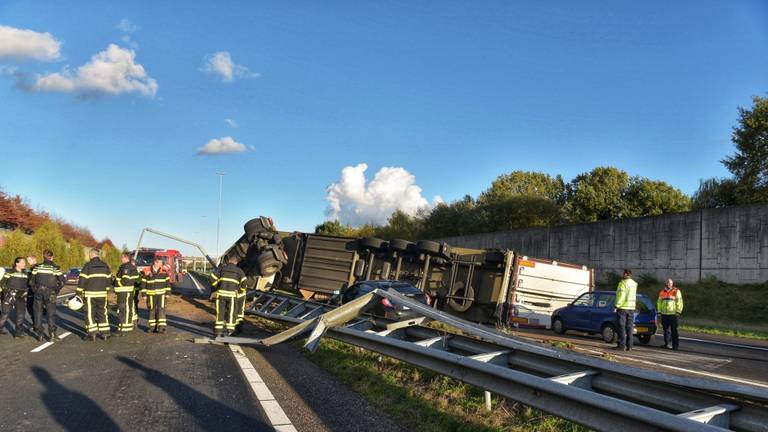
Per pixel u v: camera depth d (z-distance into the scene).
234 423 5.86
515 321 17.09
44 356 9.88
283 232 20.67
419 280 18.14
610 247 33.53
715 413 4.01
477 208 54.66
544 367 5.94
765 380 9.30
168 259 30.11
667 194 48.75
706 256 28.42
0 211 53.34
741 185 34.28
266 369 8.73
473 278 17.88
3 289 12.27
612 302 15.95
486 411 6.20
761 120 33.19
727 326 22.12
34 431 5.58
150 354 10.09
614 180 54.03
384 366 8.69
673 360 11.78
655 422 3.72
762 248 26.09
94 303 11.78
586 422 4.33
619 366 5.05
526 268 17.56
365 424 5.86
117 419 5.99
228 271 12.09
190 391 7.24
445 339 7.61
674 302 14.38
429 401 6.70
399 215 64.88
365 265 18.72
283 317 13.32
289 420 5.97
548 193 65.94
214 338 11.91
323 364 9.19
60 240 50.72
